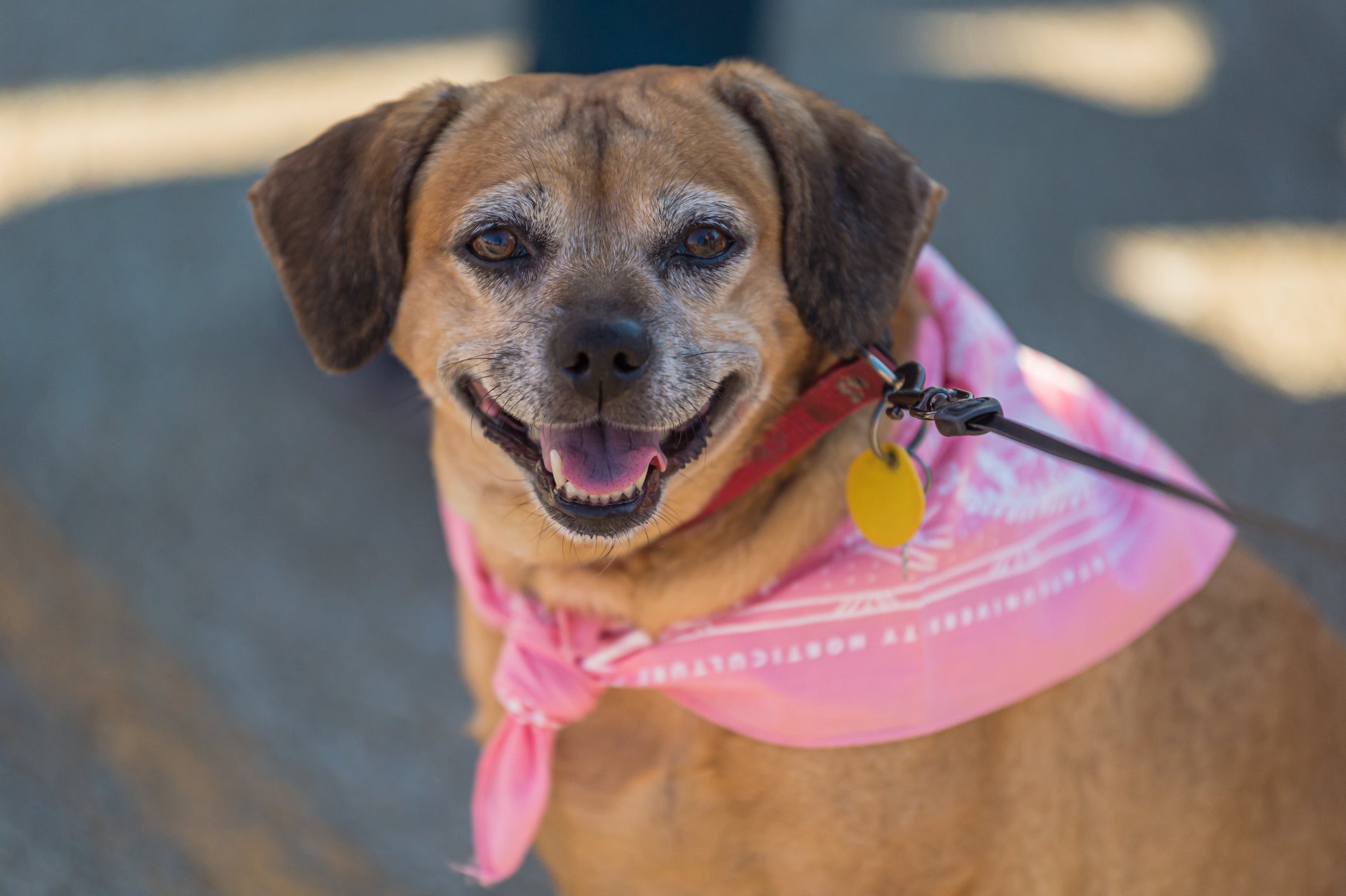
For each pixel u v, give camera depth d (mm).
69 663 3623
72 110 7469
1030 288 5934
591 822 2363
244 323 5512
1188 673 2486
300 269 2398
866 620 2184
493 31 8617
